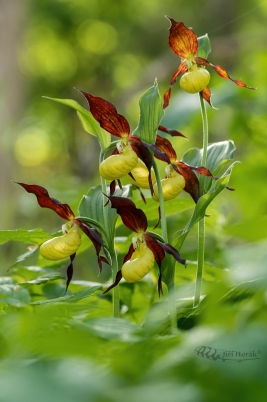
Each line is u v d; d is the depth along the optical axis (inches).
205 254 58.5
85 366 34.2
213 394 27.2
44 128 271.3
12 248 132.0
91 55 283.6
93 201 50.0
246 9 252.1
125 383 31.1
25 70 276.1
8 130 170.4
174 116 75.0
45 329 38.8
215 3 241.4
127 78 282.0
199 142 181.6
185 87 48.0
